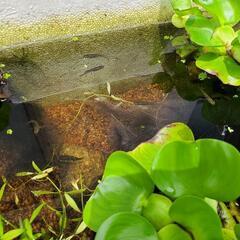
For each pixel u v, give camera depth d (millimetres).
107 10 531
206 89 481
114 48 533
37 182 385
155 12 554
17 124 429
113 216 295
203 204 277
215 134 428
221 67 463
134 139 421
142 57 523
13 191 377
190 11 497
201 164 313
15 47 516
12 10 487
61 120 437
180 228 300
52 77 487
